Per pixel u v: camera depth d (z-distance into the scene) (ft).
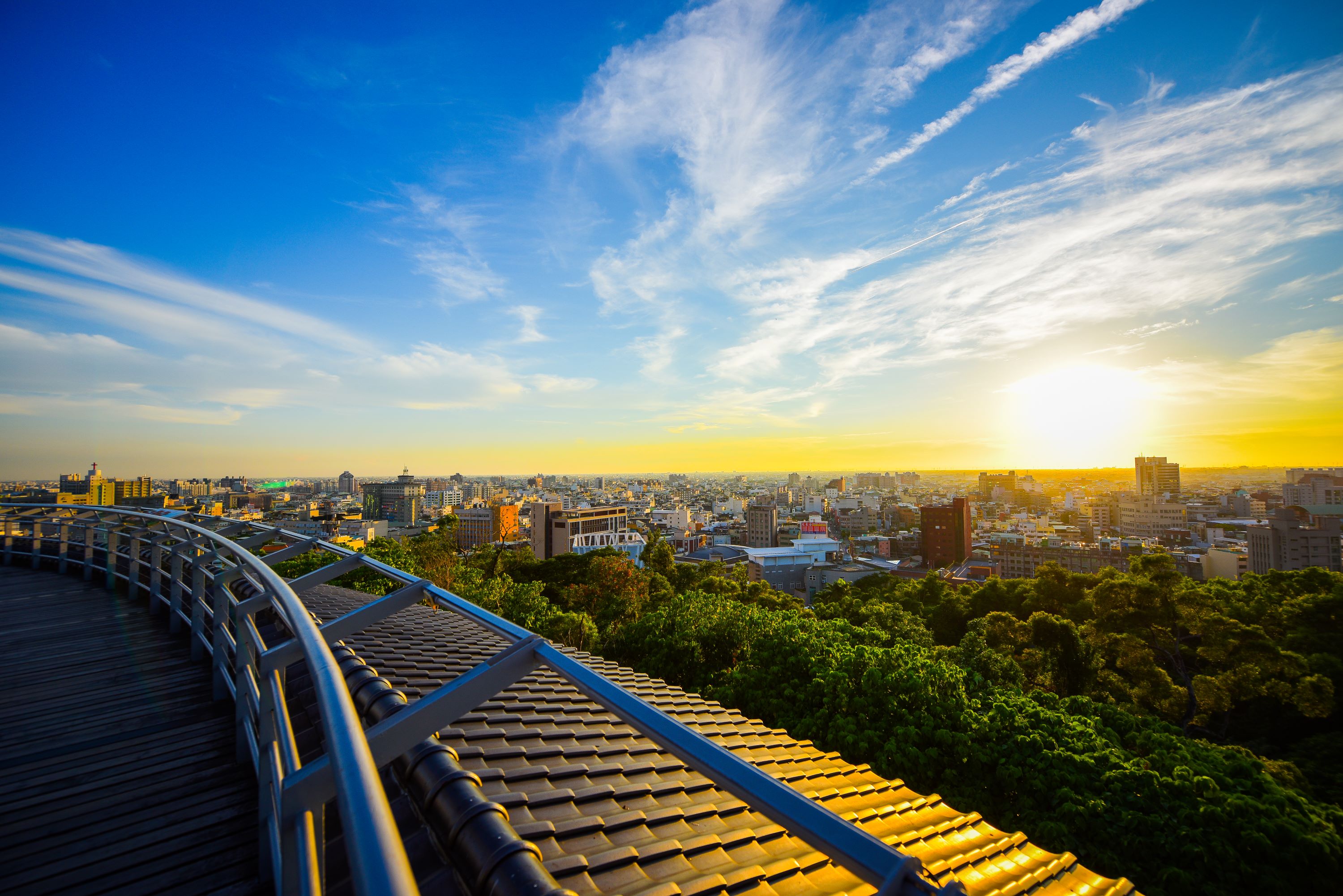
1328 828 37.22
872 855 4.02
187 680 21.38
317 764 5.79
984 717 46.26
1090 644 110.52
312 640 6.59
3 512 46.80
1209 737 113.80
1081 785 39.60
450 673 19.72
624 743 17.71
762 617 71.36
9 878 11.48
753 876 12.37
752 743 28.53
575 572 162.71
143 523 37.55
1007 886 18.92
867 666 51.21
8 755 16.14
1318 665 108.78
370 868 2.72
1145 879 34.47
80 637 25.98
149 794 14.40
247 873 11.68
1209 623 109.91
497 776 13.12
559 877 10.19
